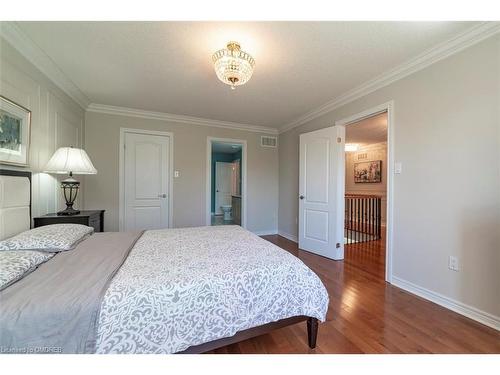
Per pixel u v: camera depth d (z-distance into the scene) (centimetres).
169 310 105
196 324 110
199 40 184
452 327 165
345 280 250
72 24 166
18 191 181
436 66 199
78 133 309
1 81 166
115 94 297
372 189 631
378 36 178
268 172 470
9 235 170
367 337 154
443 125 194
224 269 127
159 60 215
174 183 392
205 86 271
